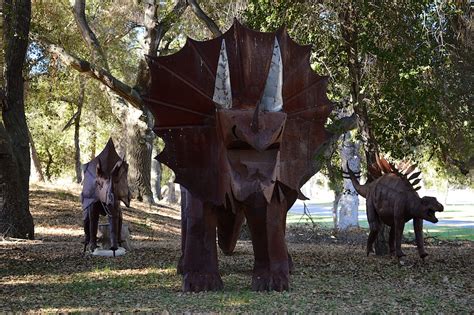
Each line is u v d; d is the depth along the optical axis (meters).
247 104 10.95
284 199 11.81
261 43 11.09
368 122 17.61
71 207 30.38
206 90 11.09
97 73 27.06
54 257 16.91
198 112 11.10
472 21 17.88
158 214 34.09
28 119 43.88
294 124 11.46
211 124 11.05
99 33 35.03
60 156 50.41
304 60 11.59
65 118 46.50
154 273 14.31
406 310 9.85
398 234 15.66
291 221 49.88
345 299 10.82
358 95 17.42
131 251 18.69
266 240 11.42
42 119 45.62
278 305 10.16
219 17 25.72
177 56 11.20
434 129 18.20
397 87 16.25
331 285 12.38
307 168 11.57
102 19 34.91
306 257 17.30
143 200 36.47
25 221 20.30
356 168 29.03
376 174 17.31
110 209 17.20
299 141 11.51
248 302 10.41
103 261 16.41
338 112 18.45
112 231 17.17
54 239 22.19
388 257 17.16
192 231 11.72
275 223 11.52
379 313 9.56
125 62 39.12
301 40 16.80
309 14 16.75
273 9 16.53
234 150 10.86
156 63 11.21
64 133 47.19
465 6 17.69
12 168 19.92
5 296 11.46
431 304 10.41
